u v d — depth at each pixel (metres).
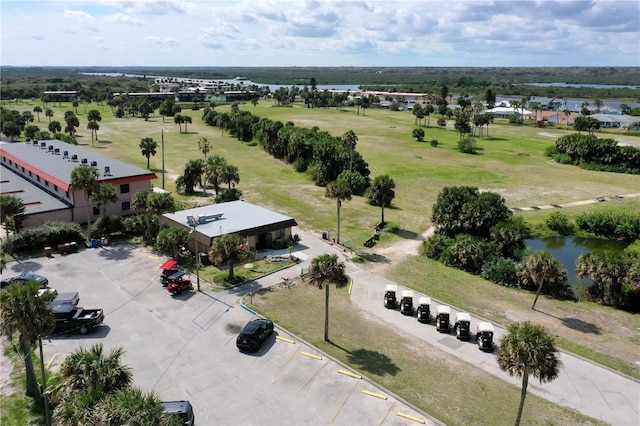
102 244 53.88
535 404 28.27
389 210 73.62
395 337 35.69
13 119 137.75
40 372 29.81
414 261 52.84
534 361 22.23
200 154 114.25
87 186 52.84
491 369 31.89
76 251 51.97
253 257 48.12
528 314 40.97
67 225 53.72
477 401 28.27
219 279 44.38
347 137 88.12
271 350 33.03
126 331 35.22
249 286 43.78
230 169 70.81
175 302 40.03
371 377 30.16
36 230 51.47
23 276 42.53
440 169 104.12
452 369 31.67
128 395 19.42
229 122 146.75
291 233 58.81
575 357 33.75
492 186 91.00
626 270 43.31
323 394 28.38
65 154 77.56
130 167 71.81
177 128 159.00
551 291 46.41
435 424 26.08
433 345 34.81
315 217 68.06
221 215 56.34
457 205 59.81
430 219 64.81
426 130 163.75
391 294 40.62
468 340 35.72
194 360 31.59
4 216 50.28
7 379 29.38
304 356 32.41
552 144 140.00
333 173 89.25
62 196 63.62
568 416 27.28
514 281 47.69
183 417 24.50
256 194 80.00
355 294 43.22
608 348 35.53
